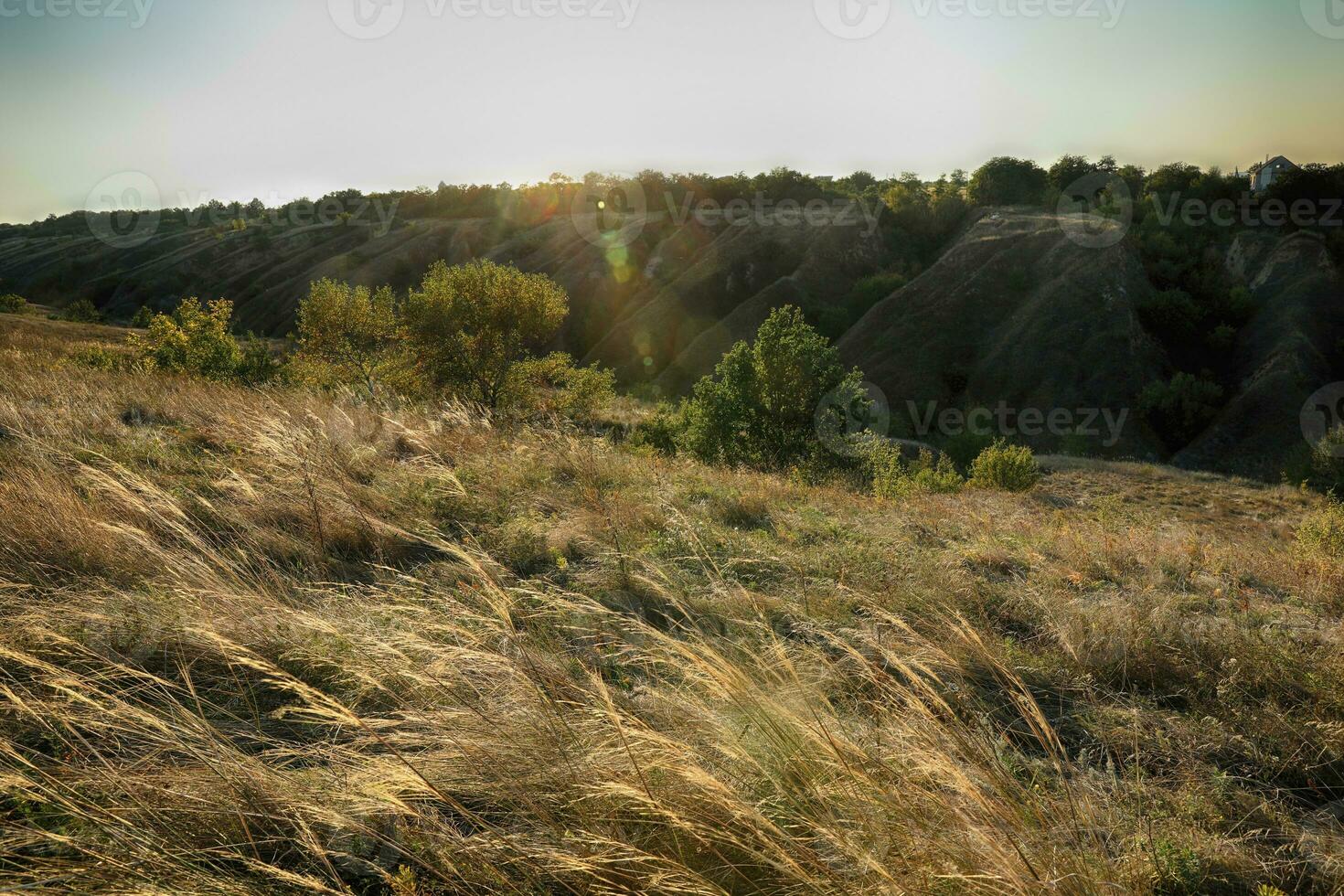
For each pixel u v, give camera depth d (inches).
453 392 761.6
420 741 91.6
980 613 180.5
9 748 76.3
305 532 186.7
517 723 95.3
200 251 4335.6
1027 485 883.4
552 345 3334.2
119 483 157.3
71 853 71.7
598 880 72.7
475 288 791.7
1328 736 132.2
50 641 111.3
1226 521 868.0
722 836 76.8
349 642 107.9
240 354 623.8
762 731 93.7
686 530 193.0
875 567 213.9
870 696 124.8
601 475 299.9
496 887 75.6
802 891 75.1
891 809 83.8
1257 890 90.7
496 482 259.8
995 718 132.0
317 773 86.5
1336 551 415.8
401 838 80.7
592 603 138.2
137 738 94.2
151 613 125.1
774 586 190.5
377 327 824.3
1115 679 156.6
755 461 705.0
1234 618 201.0
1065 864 80.6
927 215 3683.6
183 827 77.4
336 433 286.2
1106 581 251.6
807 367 717.3
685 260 3678.6
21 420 258.2
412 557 188.1
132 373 468.4
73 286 4153.5
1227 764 126.1
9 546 145.5
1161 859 91.1
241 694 108.6
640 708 103.3
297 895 71.2
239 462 244.8
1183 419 2123.5
